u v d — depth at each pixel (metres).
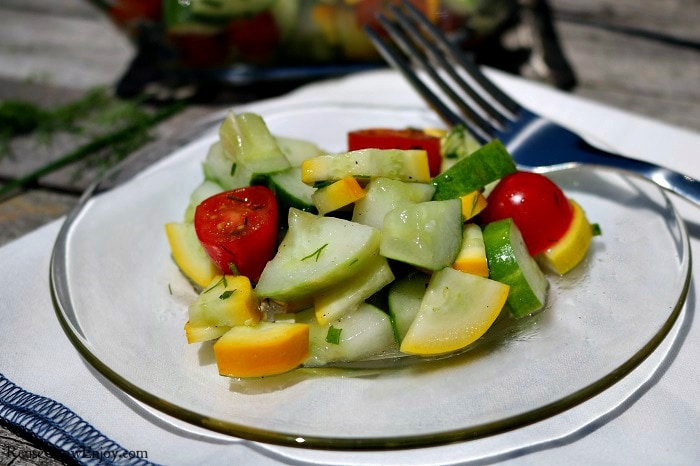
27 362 0.26
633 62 0.48
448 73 0.37
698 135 0.35
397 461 0.24
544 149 0.33
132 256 0.29
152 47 0.46
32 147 0.41
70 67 0.51
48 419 0.24
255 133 0.30
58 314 0.26
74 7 0.61
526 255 0.28
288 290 0.26
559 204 0.29
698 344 0.26
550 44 0.50
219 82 0.47
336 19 0.43
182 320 0.27
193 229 0.29
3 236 0.34
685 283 0.26
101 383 0.26
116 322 0.27
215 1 0.42
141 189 0.32
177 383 0.25
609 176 0.31
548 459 0.24
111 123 0.42
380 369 0.26
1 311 0.28
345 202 0.27
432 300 0.26
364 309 0.27
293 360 0.25
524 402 0.24
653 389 0.25
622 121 0.36
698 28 0.52
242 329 0.26
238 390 0.25
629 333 0.25
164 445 0.24
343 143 0.35
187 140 0.35
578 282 0.28
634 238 0.29
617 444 0.24
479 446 0.24
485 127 0.35
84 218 0.30
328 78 0.46
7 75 0.50
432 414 0.24
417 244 0.26
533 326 0.27
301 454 0.24
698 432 0.24
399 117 0.36
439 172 0.31
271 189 0.29
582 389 0.24
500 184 0.29
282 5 0.43
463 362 0.26
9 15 0.59
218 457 0.24
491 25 0.46
